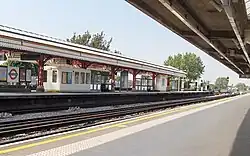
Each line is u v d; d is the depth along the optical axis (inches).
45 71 1507.1
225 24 844.0
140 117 677.9
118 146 369.1
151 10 701.9
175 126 567.8
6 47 1050.7
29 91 1224.8
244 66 2215.8
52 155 309.3
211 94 3029.0
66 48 1330.0
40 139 390.9
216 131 536.1
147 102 1513.3
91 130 477.1
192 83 3627.0
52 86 1483.8
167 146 384.5
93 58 1518.2
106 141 393.4
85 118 673.6
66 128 528.1
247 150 381.7
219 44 1146.0
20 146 345.7
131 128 510.9
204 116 797.2
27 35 1194.6
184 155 343.0
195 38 1059.9
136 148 362.6
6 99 789.9
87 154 322.3
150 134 464.4
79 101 1072.2
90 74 1676.9
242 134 511.8
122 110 918.4
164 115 746.8
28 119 618.5
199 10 705.6
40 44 1189.1
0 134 454.9
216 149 382.6
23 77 1288.1
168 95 1841.8
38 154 310.5
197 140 438.0
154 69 2208.4
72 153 323.3
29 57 1300.4
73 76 1551.4
